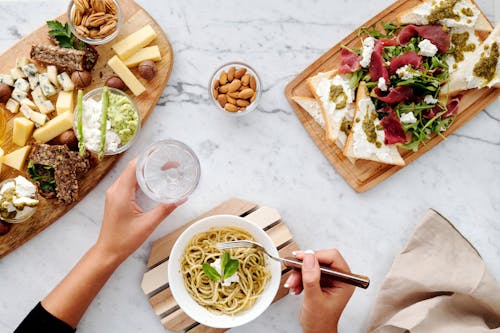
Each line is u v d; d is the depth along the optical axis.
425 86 1.64
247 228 1.61
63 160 1.62
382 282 1.79
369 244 1.80
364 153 1.69
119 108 1.60
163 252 1.71
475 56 1.68
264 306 1.57
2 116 1.66
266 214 1.72
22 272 1.74
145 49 1.68
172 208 1.58
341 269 1.55
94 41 1.63
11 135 1.69
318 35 1.78
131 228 1.58
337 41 1.79
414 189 1.80
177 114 1.78
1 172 1.68
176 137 1.78
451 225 1.71
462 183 1.80
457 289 1.67
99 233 1.74
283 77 1.79
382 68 1.64
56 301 1.57
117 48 1.66
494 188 1.81
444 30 1.68
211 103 1.78
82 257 1.68
